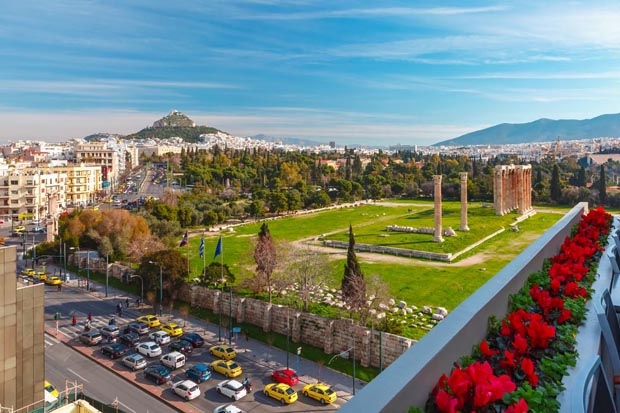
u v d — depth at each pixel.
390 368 6.54
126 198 148.12
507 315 10.27
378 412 5.32
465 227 85.62
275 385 32.19
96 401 31.52
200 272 59.44
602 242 20.05
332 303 46.47
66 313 50.12
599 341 10.14
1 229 101.94
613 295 14.93
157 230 82.06
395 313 43.03
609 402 9.03
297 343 40.66
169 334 43.44
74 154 186.75
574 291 12.34
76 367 37.41
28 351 22.83
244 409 30.34
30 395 22.89
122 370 36.72
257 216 116.88
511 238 82.62
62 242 72.31
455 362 7.87
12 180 113.94
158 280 51.09
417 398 6.40
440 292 49.62
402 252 69.75
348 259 40.44
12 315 22.11
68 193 133.88
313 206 136.62
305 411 30.09
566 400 7.54
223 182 173.75
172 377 35.25
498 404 6.92
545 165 199.38
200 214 101.75
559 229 19.42
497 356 8.67
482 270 59.22
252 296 49.47
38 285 23.33
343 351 37.75
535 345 8.91
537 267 14.92
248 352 39.41
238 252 72.12
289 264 51.38
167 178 192.12
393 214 120.56
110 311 50.75
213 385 33.97
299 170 188.50
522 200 109.25
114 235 70.81
